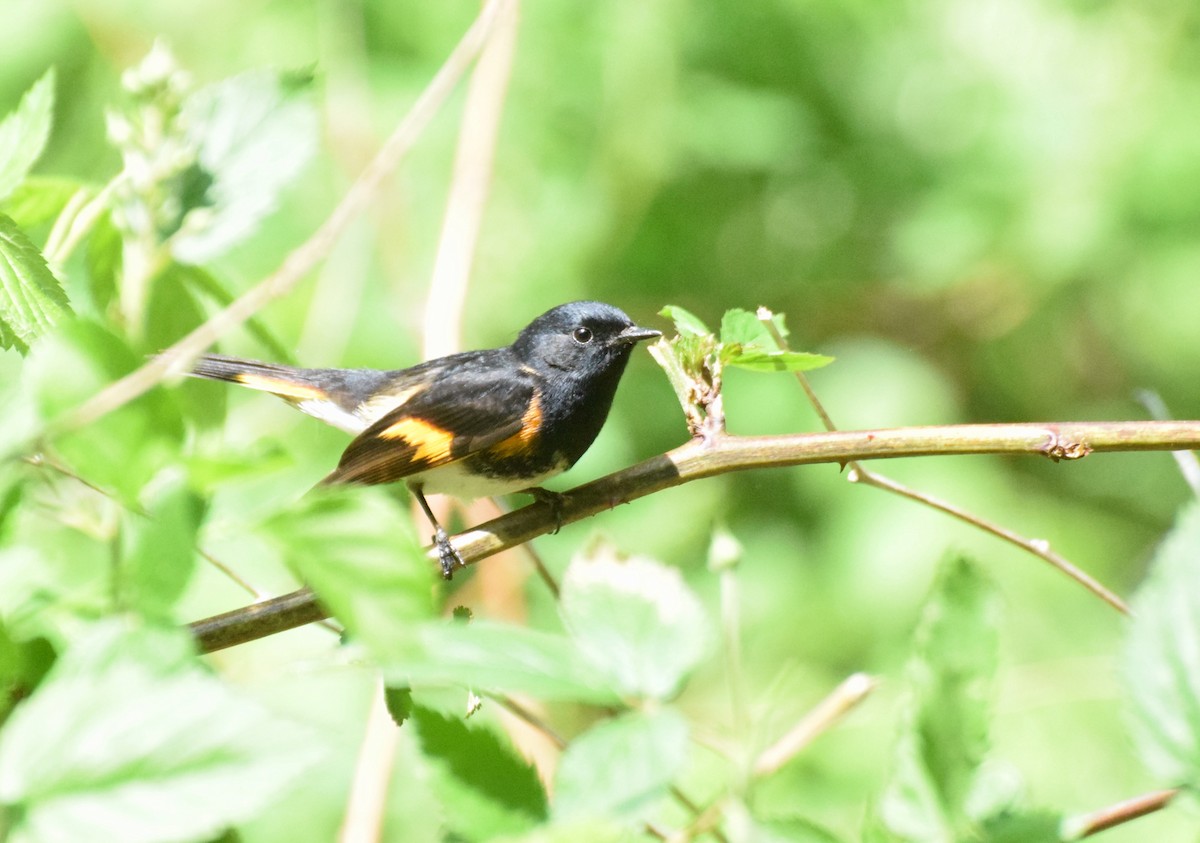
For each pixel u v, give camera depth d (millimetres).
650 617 3146
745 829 3332
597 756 2871
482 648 2885
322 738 2598
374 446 7539
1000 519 13320
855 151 15039
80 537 4512
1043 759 11492
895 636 12602
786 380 14031
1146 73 14531
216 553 7805
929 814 3662
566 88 13406
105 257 5051
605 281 14055
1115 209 14281
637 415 13516
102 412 2730
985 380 15859
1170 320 14398
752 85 14570
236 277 11461
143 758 2549
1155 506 14898
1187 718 3080
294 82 4973
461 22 13508
